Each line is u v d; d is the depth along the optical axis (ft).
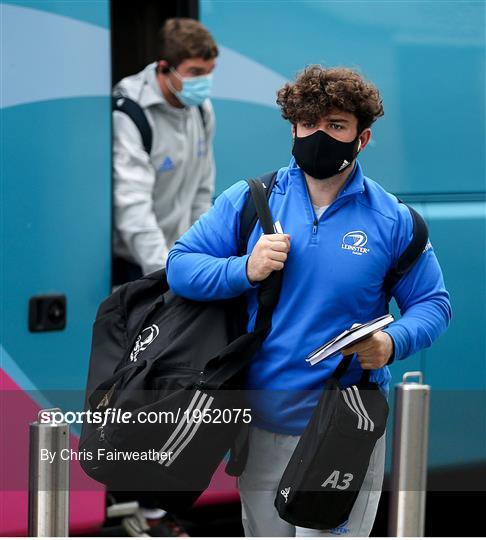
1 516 21.50
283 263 15.24
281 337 15.57
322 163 15.12
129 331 16.70
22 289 21.47
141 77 23.21
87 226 22.33
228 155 24.31
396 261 15.74
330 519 15.55
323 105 14.89
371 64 25.31
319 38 24.85
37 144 21.49
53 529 16.74
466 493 28.45
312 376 15.60
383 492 24.47
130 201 22.84
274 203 15.81
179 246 16.25
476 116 26.35
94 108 22.27
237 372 15.43
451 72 26.07
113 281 23.88
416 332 15.58
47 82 21.53
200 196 24.31
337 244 15.43
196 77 22.88
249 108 24.41
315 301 15.46
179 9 24.41
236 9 24.14
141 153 22.95
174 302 16.40
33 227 21.54
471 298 26.27
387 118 25.52
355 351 15.02
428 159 25.95
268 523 16.44
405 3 25.59
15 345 21.47
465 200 26.35
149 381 15.60
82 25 21.94
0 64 20.92
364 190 15.69
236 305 16.11
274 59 24.49
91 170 22.31
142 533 24.04
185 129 23.52
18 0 21.03
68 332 22.17
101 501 22.66
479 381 26.35
